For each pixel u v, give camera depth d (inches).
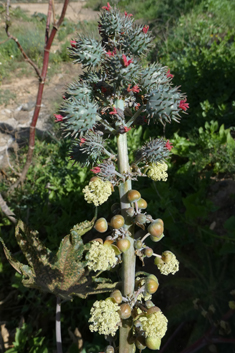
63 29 568.4
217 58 291.9
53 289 87.7
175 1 541.0
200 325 117.0
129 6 609.6
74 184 209.3
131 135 229.8
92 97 62.8
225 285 125.7
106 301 59.3
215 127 221.6
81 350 120.2
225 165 199.9
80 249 78.7
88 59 60.2
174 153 216.4
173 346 124.3
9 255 79.7
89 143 60.3
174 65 333.4
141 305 64.5
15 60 493.7
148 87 60.9
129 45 61.2
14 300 156.9
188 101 279.0
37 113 159.9
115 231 61.9
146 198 190.4
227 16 448.8
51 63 474.6
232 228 142.7
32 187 225.0
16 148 273.6
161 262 65.8
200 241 147.0
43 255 82.9
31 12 729.6
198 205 156.9
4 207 162.6
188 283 130.6
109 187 59.9
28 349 127.7
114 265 62.6
